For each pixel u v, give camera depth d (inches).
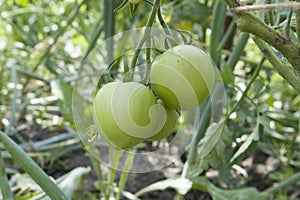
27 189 45.3
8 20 72.2
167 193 53.5
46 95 70.4
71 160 58.2
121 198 52.9
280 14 28.0
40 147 56.9
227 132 33.9
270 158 59.7
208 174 55.0
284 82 59.6
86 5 68.9
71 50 75.0
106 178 51.8
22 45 73.9
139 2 22.7
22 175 47.4
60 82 48.6
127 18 54.4
